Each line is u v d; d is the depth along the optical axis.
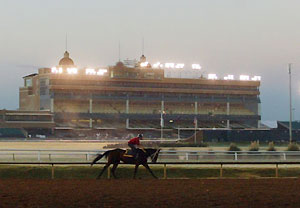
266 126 199.88
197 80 194.88
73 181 38.91
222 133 111.69
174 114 188.50
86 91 182.25
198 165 52.38
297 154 57.91
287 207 27.58
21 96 199.88
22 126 158.25
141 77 189.62
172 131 169.88
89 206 27.67
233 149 86.25
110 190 33.53
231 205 28.06
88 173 47.47
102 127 176.38
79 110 180.12
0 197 30.52
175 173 48.25
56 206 27.64
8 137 145.50
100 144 107.12
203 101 195.50
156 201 29.22
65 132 160.62
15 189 34.06
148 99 189.75
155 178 40.31
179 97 193.38
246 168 50.84
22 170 48.03
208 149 86.56
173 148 88.56
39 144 103.94
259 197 30.73
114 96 186.12
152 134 162.38
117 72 186.88
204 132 110.31
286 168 51.56
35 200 29.47
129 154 39.75
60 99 178.00
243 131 112.69
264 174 48.97
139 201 29.20
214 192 32.75
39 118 162.88
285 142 111.44
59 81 178.50
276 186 35.97
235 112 198.00
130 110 187.62
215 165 52.69
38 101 185.62
